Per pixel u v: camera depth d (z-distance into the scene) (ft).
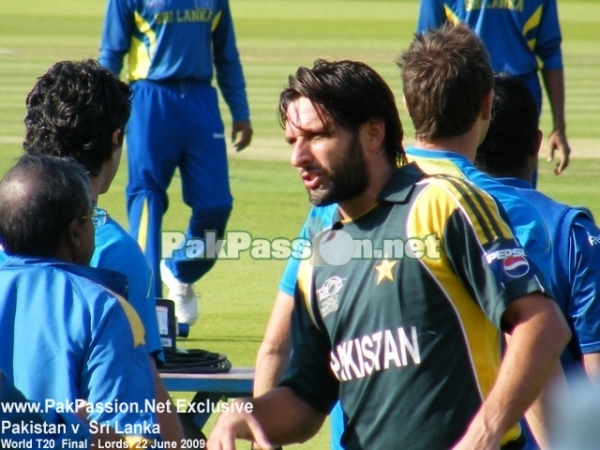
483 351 36.99
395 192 37.76
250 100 238.89
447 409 36.86
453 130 44.73
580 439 38.14
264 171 165.58
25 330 36.42
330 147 37.83
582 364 47.67
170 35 96.07
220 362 57.21
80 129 44.55
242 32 439.22
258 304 99.04
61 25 453.99
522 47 99.30
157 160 96.84
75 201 38.01
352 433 38.75
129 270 42.73
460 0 98.17
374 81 38.22
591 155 181.57
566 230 47.47
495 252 36.09
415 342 36.99
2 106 225.56
